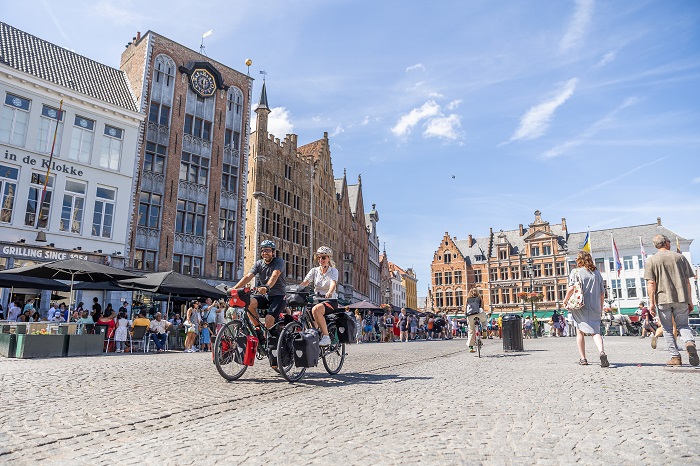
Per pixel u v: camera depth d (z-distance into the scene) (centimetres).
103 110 2655
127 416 436
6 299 2180
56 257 2384
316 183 4800
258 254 3634
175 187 3022
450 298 7669
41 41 2670
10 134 2312
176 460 304
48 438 359
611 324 4166
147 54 2955
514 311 7031
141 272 2778
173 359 1130
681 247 5978
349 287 5656
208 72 3291
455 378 714
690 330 750
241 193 3444
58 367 884
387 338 3184
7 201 2280
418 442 340
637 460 291
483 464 289
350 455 310
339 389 603
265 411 459
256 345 694
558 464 287
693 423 382
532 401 496
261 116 3891
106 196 2658
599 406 460
